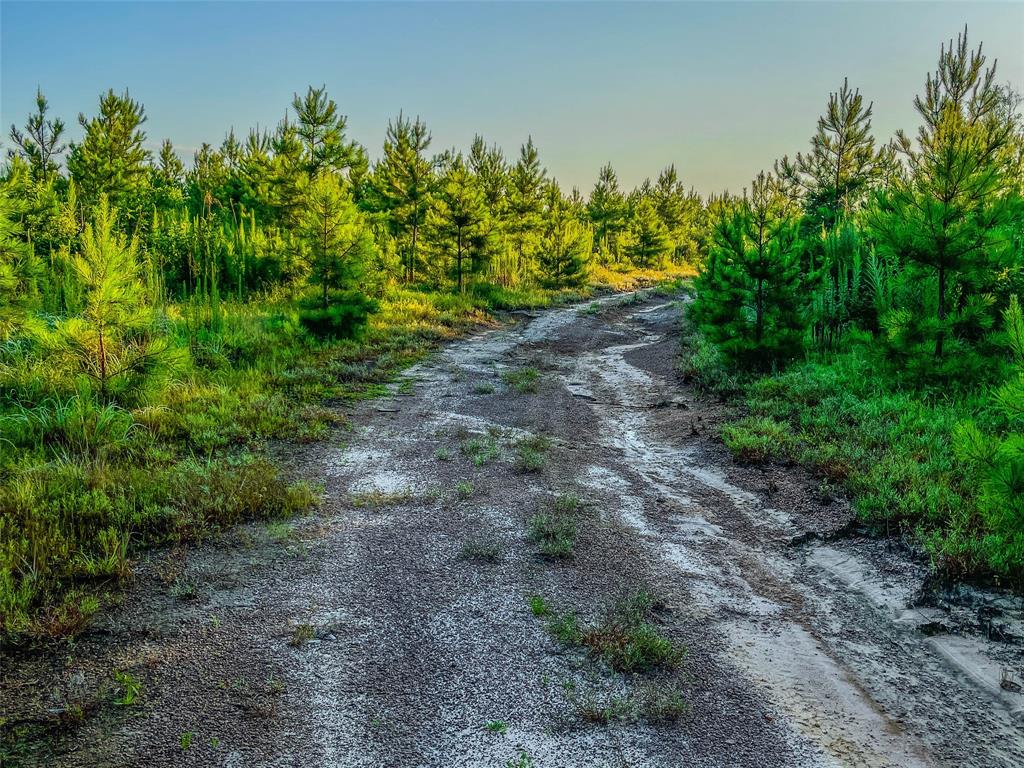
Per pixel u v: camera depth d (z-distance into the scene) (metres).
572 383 13.14
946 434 7.55
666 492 7.12
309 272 16.73
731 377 11.74
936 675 3.99
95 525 5.34
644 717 3.47
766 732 3.40
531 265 32.78
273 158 26.88
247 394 9.84
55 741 3.12
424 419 9.68
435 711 3.46
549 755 3.17
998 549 5.02
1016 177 11.33
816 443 7.92
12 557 4.55
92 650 3.85
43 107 27.91
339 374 12.14
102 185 28.69
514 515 6.16
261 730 3.27
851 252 13.67
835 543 5.73
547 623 4.33
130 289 8.11
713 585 5.04
